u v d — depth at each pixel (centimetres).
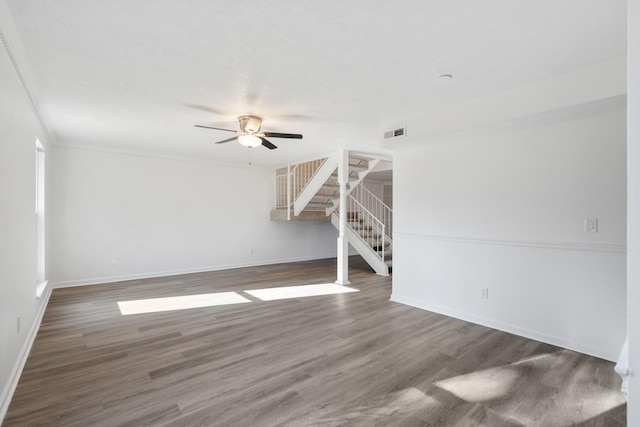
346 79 275
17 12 183
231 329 346
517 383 238
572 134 298
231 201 713
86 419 195
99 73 262
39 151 414
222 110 354
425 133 366
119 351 290
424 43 218
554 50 227
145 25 198
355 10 183
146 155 602
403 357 280
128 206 586
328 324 362
